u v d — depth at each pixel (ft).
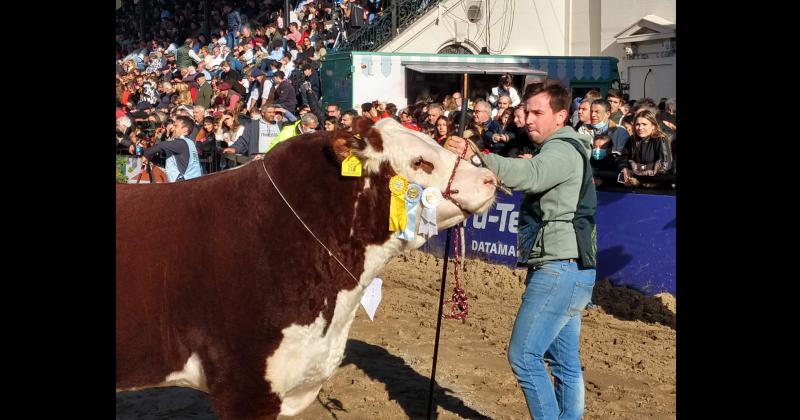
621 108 32.73
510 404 18.15
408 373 20.06
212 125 41.34
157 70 86.58
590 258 13.34
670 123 29.12
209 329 11.41
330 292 11.78
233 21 85.15
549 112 13.64
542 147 13.46
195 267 11.44
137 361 11.44
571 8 66.03
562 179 13.02
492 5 65.51
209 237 11.54
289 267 11.56
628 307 25.73
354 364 20.70
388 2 68.59
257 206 11.68
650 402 18.24
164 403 18.03
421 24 64.54
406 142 11.87
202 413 17.52
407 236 11.79
